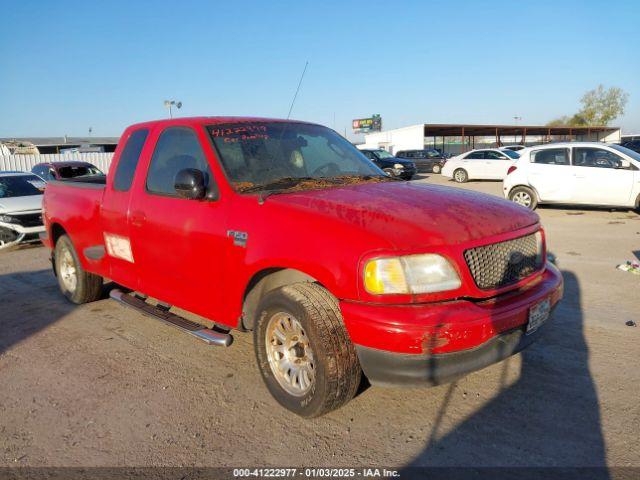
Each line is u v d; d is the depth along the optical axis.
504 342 2.89
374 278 2.75
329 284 2.89
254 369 4.04
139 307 4.57
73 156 26.70
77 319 5.39
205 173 3.77
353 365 2.98
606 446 2.89
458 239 2.89
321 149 4.36
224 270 3.52
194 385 3.80
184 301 4.02
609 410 3.25
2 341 4.86
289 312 3.11
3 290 6.76
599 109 72.56
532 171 12.53
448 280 2.80
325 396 2.98
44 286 6.89
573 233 9.51
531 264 3.33
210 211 3.63
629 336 4.41
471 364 2.76
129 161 4.62
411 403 3.42
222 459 2.90
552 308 3.25
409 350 2.65
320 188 3.67
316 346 2.95
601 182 11.63
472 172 24.88
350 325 2.82
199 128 3.97
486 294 2.90
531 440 2.97
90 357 4.38
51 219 5.88
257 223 3.30
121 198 4.56
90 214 5.05
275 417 3.31
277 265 3.13
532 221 3.42
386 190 3.59
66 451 3.02
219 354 4.35
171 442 3.08
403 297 2.75
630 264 6.70
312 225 3.03
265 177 3.77
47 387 3.85
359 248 2.80
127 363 4.23
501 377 3.73
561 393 3.48
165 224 3.99
